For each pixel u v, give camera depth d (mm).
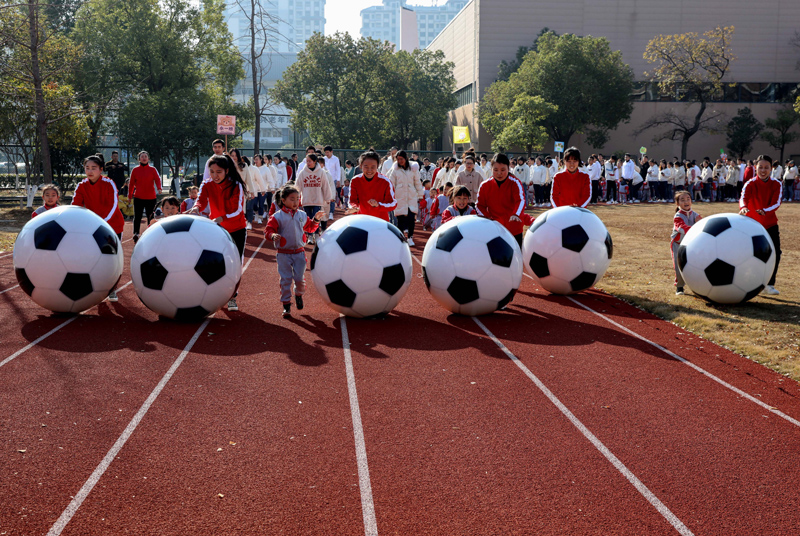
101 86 37375
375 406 4977
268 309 8148
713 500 3703
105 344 6438
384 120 54875
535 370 5891
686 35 52438
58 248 7262
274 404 4973
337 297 7363
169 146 36469
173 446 4227
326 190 13930
